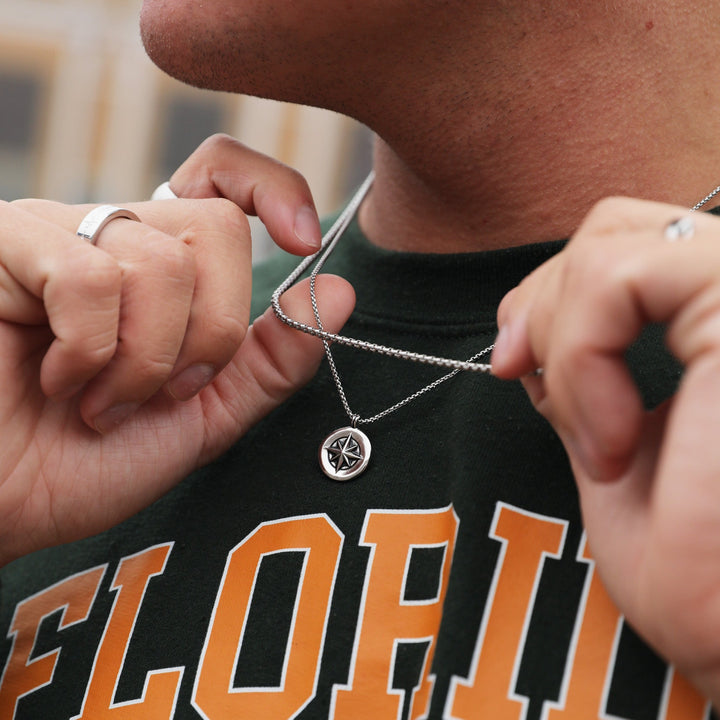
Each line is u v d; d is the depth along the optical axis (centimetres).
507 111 68
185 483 70
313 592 66
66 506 68
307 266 73
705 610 58
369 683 64
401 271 71
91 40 423
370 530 66
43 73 422
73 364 65
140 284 65
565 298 59
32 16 420
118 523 69
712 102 69
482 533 64
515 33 67
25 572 71
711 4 68
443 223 71
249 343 70
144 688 66
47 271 65
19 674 68
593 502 61
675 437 58
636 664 62
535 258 68
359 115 69
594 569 63
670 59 68
